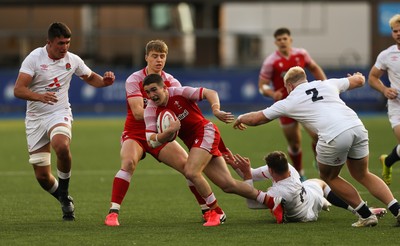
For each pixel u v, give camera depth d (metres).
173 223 31.89
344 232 29.08
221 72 100.50
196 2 109.31
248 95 100.31
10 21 115.19
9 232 29.59
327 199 32.38
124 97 101.25
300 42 115.94
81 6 110.81
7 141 71.56
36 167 33.19
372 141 67.75
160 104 30.02
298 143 47.12
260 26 115.81
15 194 40.88
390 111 36.94
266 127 85.38
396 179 44.94
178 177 47.75
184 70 100.94
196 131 30.80
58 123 32.38
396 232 28.98
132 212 35.12
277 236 28.39
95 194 40.94
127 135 32.00
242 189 31.00
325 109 29.59
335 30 115.81
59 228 30.52
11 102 101.56
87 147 66.06
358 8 115.12
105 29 114.31
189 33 110.38
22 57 112.31
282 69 48.09
